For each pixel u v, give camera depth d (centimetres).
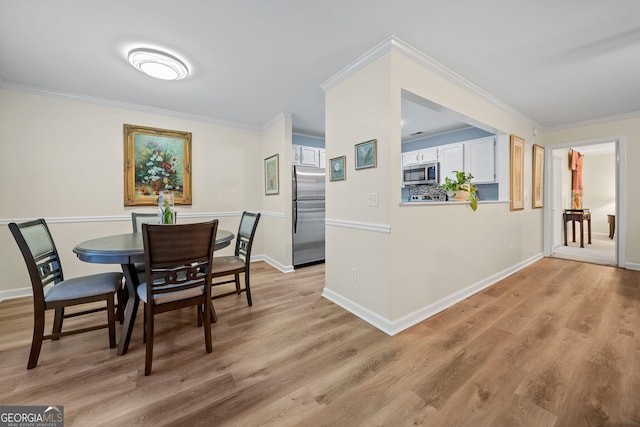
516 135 366
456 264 262
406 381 149
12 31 187
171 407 131
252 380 150
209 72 249
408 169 517
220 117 388
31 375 153
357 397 137
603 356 168
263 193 443
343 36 197
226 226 411
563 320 219
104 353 176
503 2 164
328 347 184
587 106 341
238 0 160
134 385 146
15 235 154
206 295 177
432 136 495
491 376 152
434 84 238
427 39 201
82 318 229
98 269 316
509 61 233
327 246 275
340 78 250
